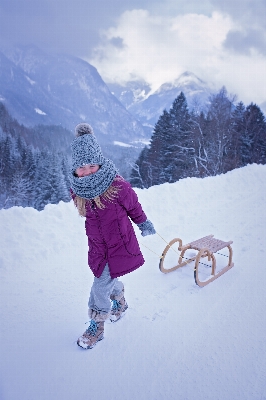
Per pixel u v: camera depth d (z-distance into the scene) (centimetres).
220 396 214
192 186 775
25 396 217
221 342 265
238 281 367
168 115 3206
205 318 297
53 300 328
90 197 230
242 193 786
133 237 261
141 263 268
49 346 264
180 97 3212
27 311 308
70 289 351
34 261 407
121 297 291
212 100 3034
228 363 242
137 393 218
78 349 260
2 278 363
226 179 886
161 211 623
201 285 352
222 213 629
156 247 472
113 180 235
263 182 906
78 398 215
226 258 430
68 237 479
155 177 3134
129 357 250
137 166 3300
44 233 471
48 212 537
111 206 238
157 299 329
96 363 245
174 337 271
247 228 545
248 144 3184
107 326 287
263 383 223
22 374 235
